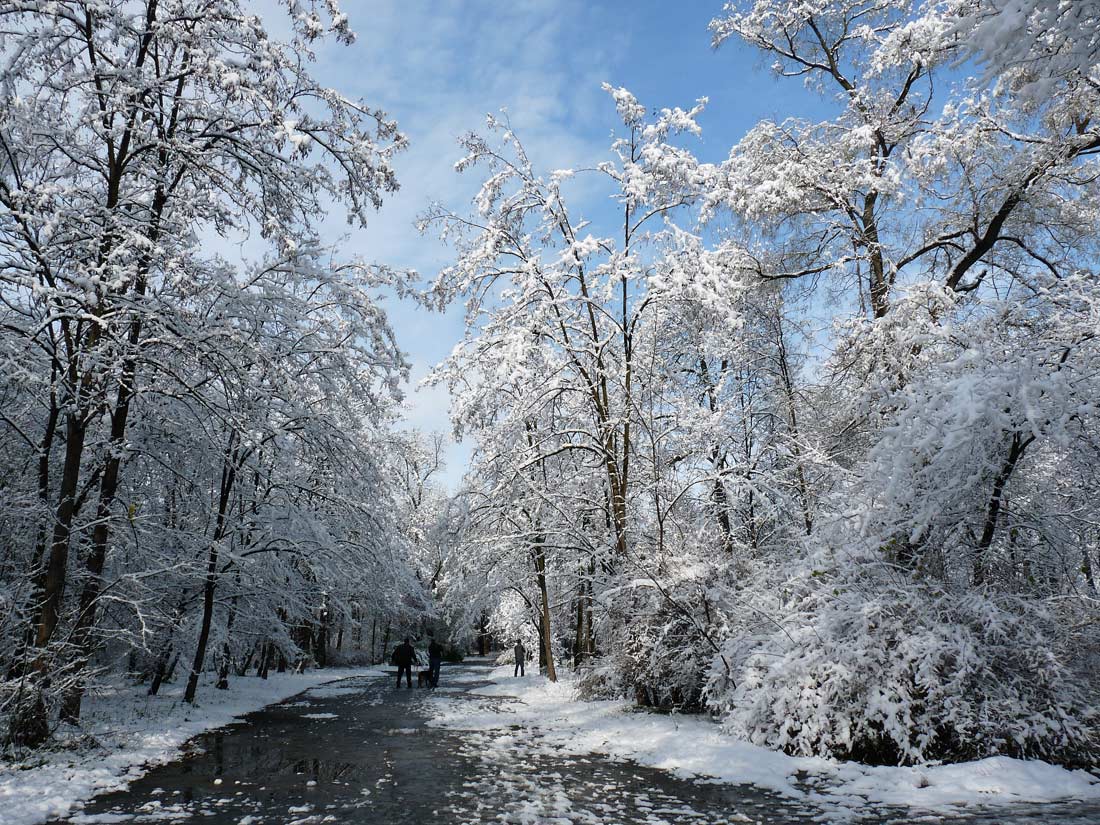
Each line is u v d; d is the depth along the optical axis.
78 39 10.12
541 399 16.58
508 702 16.72
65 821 6.15
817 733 8.52
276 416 14.66
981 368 8.80
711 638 11.74
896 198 13.30
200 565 14.10
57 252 10.27
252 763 8.93
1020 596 8.68
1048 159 12.15
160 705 13.98
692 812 6.42
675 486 15.72
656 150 14.17
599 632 15.73
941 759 7.96
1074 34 5.01
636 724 11.47
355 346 14.70
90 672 9.52
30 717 8.80
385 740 10.88
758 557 15.25
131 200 11.20
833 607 9.48
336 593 18.64
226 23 10.95
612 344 17.11
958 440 8.01
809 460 14.20
